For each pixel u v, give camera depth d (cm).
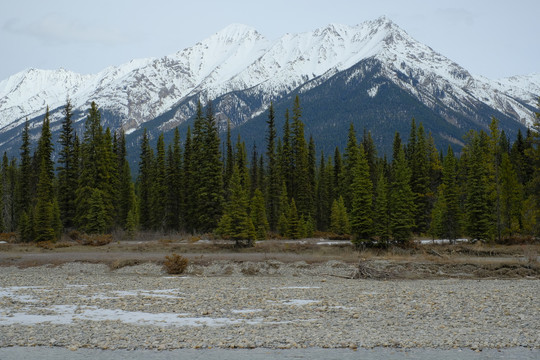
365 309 2327
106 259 4262
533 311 2236
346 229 7269
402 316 2156
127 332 1864
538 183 5700
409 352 1598
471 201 5912
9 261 4331
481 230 5800
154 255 4606
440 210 6316
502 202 6397
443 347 1652
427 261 4162
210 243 5572
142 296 2716
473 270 3925
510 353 1580
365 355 1562
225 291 2933
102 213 6725
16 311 2289
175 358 1536
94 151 7156
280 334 1823
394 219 5284
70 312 2269
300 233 6656
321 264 4116
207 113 7638
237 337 1783
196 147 7919
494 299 2570
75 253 4834
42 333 1847
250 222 5288
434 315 2172
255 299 2622
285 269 3997
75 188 7400
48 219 5988
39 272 3938
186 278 3625
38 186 7294
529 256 4478
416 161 8000
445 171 7081
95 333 1848
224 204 6956
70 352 1608
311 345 1680
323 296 2738
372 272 3766
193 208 7488
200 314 2219
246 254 4644
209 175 7156
